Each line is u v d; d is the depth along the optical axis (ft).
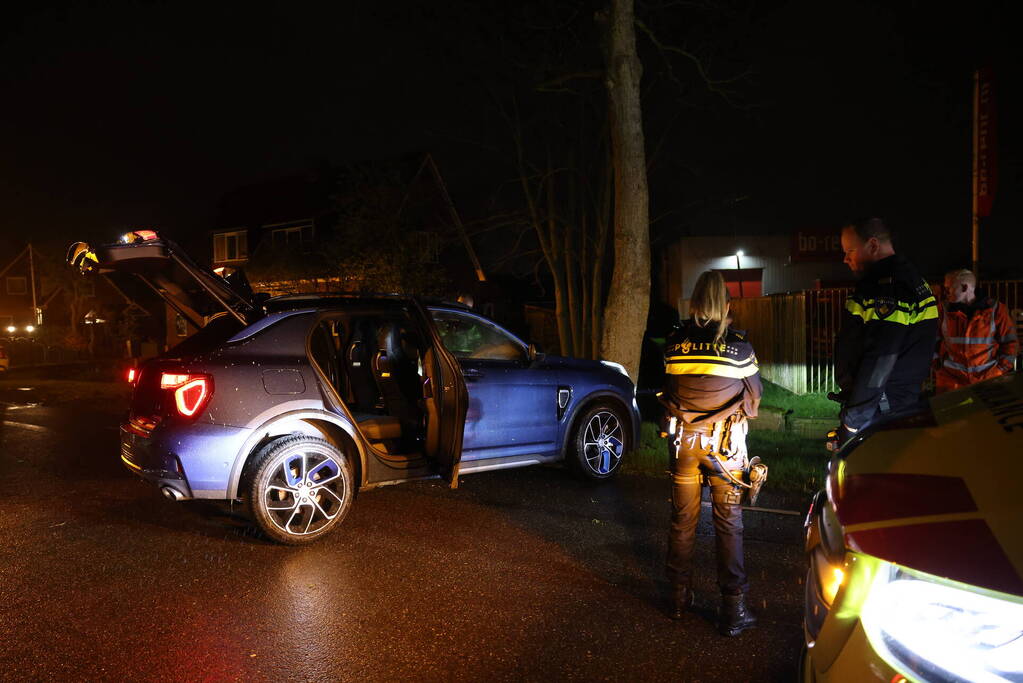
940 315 19.86
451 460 18.69
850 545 5.77
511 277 99.30
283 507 17.38
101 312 146.61
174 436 16.76
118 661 11.85
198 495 16.97
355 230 55.01
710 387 12.53
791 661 11.69
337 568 15.93
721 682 11.03
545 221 54.70
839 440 12.92
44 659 11.94
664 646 12.21
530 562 16.16
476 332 23.15
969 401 7.63
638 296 29.30
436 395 18.72
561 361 22.84
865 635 5.48
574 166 53.26
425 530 18.47
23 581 15.33
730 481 12.51
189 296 20.15
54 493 22.71
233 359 17.30
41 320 151.94
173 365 17.20
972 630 4.95
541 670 11.46
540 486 22.67
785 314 42.16
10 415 43.98
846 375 13.09
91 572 15.81
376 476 18.81
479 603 14.01
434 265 58.23
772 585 14.61
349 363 22.24
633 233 29.17
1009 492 5.44
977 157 34.04
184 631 12.93
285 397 17.57
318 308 18.69
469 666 11.62
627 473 24.30
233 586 14.97
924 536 5.38
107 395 55.31
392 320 21.77
